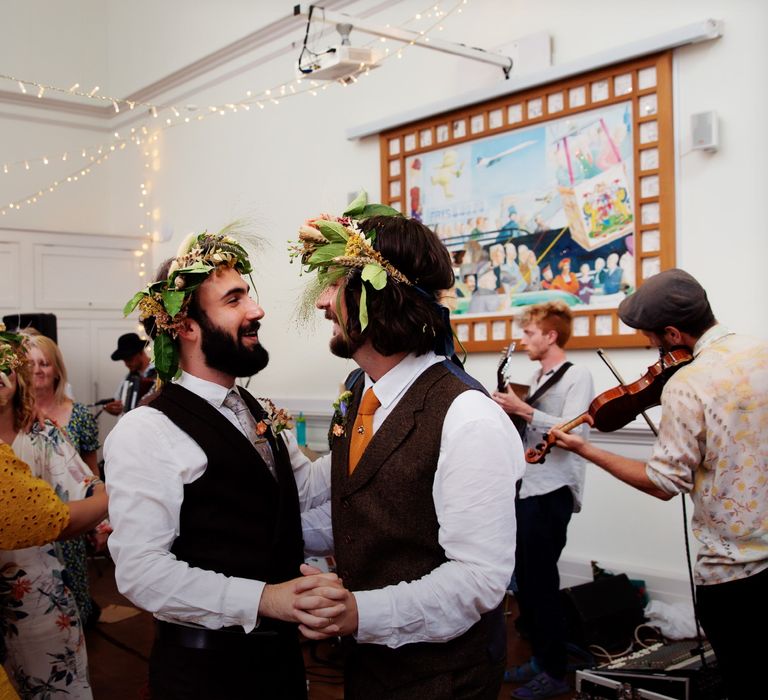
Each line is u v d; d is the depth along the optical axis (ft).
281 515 5.04
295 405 19.80
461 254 15.80
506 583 4.17
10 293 23.07
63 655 6.98
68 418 11.57
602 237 13.62
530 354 11.12
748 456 6.19
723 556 6.27
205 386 5.07
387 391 4.60
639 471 7.14
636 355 13.28
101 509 6.20
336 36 18.70
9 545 5.67
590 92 13.65
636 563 13.39
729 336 6.70
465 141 15.66
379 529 4.41
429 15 16.57
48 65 26.00
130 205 26.53
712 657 8.64
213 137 22.79
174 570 4.49
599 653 11.37
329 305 4.62
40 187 25.86
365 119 18.10
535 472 10.09
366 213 5.03
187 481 4.76
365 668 4.57
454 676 4.37
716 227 12.25
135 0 25.89
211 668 4.67
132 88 26.16
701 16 12.34
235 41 21.44
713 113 11.98
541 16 14.55
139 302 5.00
